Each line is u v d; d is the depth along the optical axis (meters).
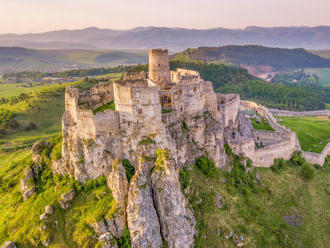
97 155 53.91
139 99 51.56
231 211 59.78
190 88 65.94
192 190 58.03
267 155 82.50
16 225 51.78
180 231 49.31
